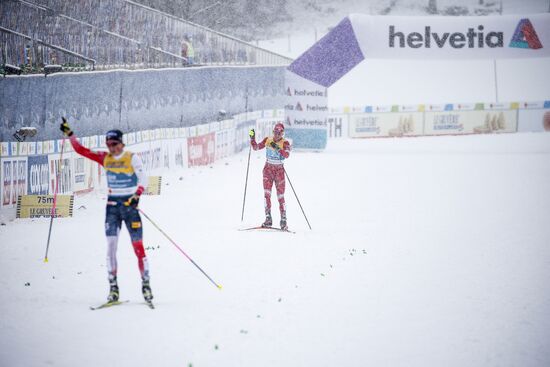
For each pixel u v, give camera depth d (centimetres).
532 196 5869
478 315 2669
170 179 6838
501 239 4153
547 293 3003
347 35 9362
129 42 8831
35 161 5266
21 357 2034
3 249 3634
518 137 11388
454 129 12025
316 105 9519
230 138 9244
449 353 2242
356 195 5866
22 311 2500
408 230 4394
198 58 11125
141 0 14850
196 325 2402
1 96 4947
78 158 5800
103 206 5266
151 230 4244
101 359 2045
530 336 2444
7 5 7175
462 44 9556
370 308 2705
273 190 6116
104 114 6241
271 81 10788
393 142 10888
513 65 17525
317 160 8544
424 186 6425
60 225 4425
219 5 17625
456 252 3781
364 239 4075
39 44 7075
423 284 3097
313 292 2902
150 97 7144
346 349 2233
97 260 3391
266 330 2386
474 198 5756
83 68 7562
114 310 2536
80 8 8975
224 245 3791
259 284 2992
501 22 9588
